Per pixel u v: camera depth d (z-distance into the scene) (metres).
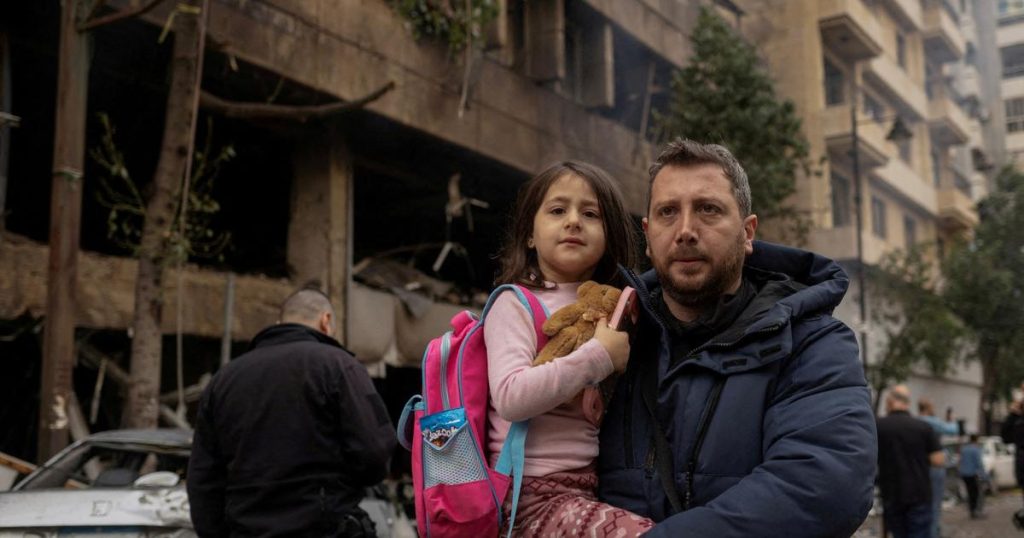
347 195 11.59
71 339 6.72
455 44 11.49
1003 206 32.56
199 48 7.46
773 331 1.97
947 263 29.12
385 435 3.58
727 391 1.96
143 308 7.11
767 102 15.52
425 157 12.89
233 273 9.81
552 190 2.25
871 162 26.28
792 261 2.31
